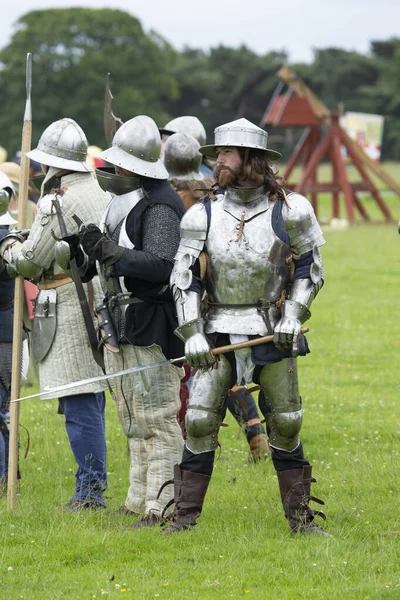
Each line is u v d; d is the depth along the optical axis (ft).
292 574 37.19
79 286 43.93
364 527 42.63
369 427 64.80
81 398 47.32
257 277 40.06
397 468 52.29
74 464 57.11
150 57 616.80
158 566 38.52
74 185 46.42
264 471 54.34
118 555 39.93
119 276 42.06
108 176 42.98
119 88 597.11
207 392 41.11
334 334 103.65
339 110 276.62
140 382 43.78
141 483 45.60
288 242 40.19
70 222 45.70
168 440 44.24
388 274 159.63
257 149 40.09
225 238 40.14
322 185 278.05
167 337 43.29
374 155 397.39
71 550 40.32
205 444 41.70
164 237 42.27
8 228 50.14
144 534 42.01
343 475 52.08
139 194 43.24
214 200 40.73
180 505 42.11
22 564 39.24
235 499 47.73
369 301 128.77
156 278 41.86
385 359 90.07
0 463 51.21
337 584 36.24
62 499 48.85
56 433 63.36
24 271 45.55
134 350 43.75
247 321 40.04
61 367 46.60
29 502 47.47
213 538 41.29
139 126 43.29
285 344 39.55
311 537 40.98
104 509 46.68
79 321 46.68
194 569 38.14
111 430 64.13
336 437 62.23
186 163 56.85
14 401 46.09
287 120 281.13
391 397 74.54
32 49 597.11
